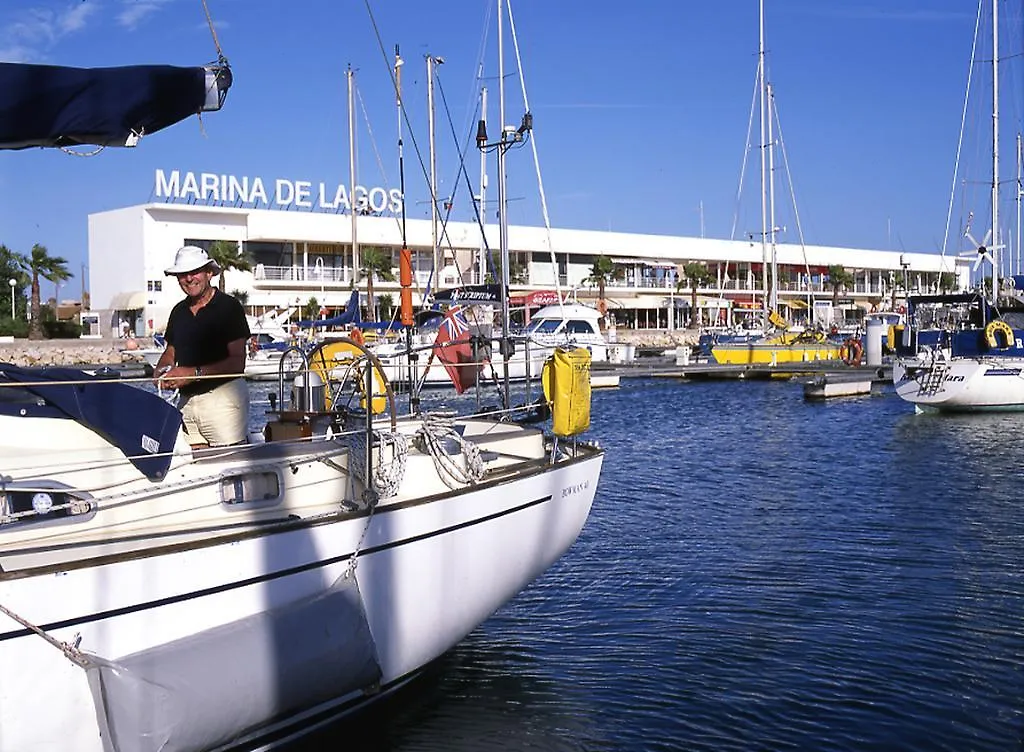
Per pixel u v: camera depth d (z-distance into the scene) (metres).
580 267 69.81
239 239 52.84
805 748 5.83
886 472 16.02
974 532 11.34
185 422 5.37
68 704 3.94
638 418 25.52
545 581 9.32
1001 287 31.44
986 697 6.56
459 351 8.59
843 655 7.32
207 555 4.37
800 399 31.03
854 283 84.38
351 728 5.56
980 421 23.50
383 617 5.18
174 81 4.55
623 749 5.77
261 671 4.39
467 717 6.16
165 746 4.04
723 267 78.94
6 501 4.20
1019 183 36.44
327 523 4.85
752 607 8.48
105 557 4.07
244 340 5.42
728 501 13.50
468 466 5.79
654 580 9.35
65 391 4.27
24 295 50.31
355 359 6.18
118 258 52.00
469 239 55.28
